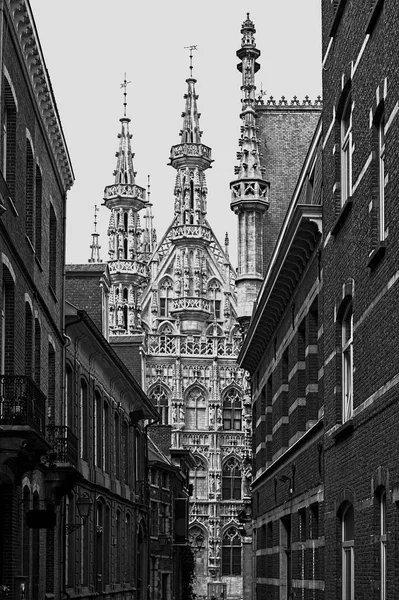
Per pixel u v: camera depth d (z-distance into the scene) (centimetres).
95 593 4500
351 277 2491
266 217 6869
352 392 2548
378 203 2255
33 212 3222
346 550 2612
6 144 2866
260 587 4831
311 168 3341
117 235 11850
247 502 7194
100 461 4731
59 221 3900
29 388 2631
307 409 3334
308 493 3256
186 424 11969
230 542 11831
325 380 2847
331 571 2720
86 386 4403
